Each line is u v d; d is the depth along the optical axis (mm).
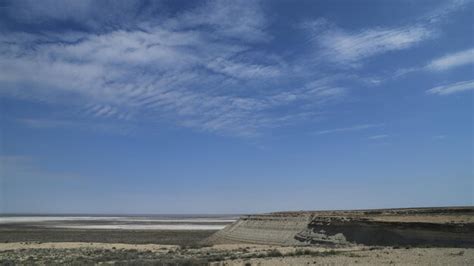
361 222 75000
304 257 47906
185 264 42031
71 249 72312
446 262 39719
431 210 91125
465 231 58375
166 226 187875
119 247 78312
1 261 49938
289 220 94062
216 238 108750
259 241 92375
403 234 64812
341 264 40188
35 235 123375
